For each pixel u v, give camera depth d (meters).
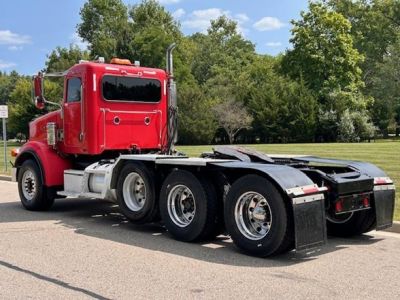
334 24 62.75
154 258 6.66
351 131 56.81
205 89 67.38
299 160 8.36
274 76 71.19
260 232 6.78
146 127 10.13
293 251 7.01
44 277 5.80
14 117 64.19
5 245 7.37
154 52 65.06
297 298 5.07
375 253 6.92
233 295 5.16
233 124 58.12
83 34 77.50
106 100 9.60
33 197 10.33
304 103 57.75
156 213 8.24
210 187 7.41
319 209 6.59
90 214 10.11
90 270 6.08
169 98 10.30
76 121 9.73
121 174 8.56
